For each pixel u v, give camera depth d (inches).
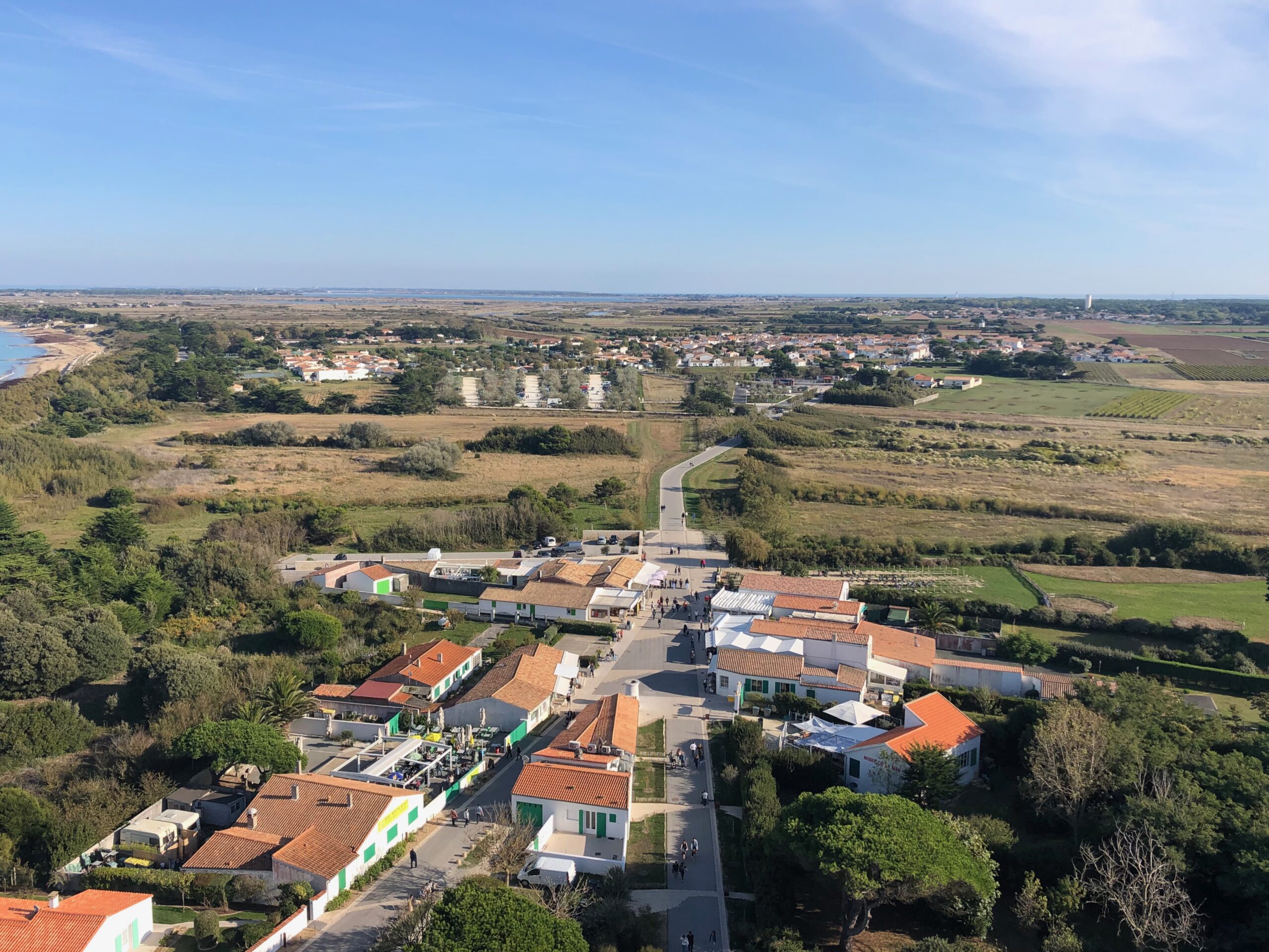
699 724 3287.4
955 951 1849.2
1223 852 2097.7
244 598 4461.1
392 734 3169.3
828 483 7273.6
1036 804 2508.6
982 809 2598.4
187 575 4591.5
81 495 6432.1
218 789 2733.8
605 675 3720.5
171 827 2492.6
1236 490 7155.5
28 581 4298.7
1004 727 3002.0
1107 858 2078.0
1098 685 3198.8
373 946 2027.6
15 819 2431.1
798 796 2741.1
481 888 1980.8
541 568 4771.2
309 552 5472.4
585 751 2854.3
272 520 5585.6
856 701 3376.0
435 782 2817.4
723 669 3540.8
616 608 4296.3
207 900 2219.5
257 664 3521.2
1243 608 4416.8
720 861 2420.0
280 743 2822.3
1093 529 5989.2
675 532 5930.1
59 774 2878.9
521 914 1827.0
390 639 4005.9
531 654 3587.6
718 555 5398.6
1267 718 3233.3
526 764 2760.8
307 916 2110.0
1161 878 1955.0
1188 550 5132.9
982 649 3924.7
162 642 3661.4
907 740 2785.4
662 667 3818.9
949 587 4709.6
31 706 3142.2
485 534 5625.0
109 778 2783.0
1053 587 4734.3
